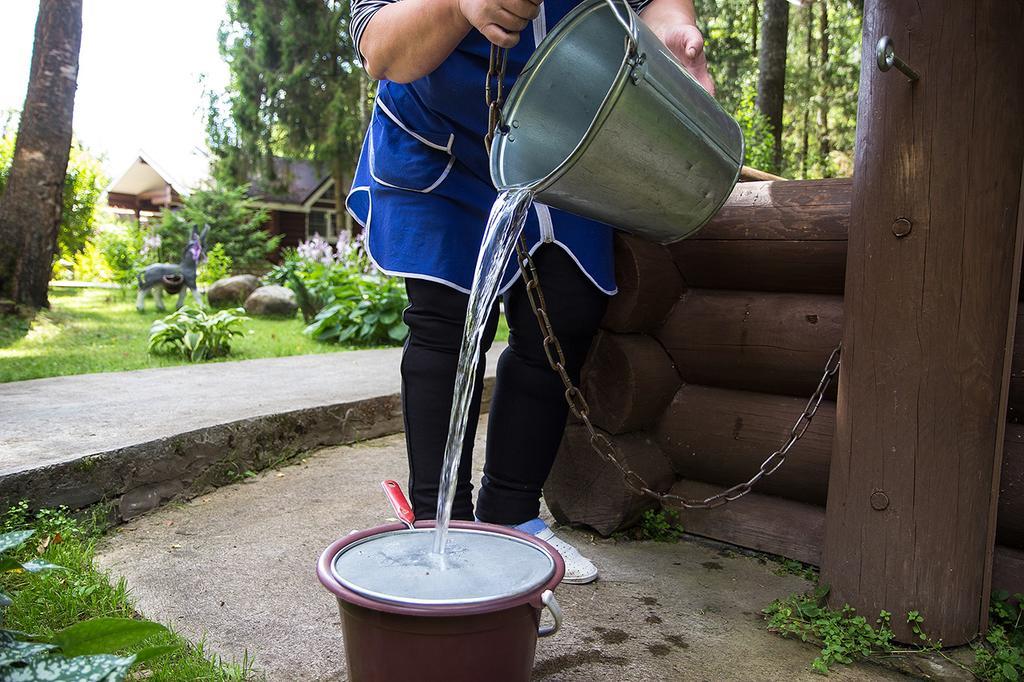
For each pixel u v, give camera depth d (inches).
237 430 117.8
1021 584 77.0
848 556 73.6
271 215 889.5
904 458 70.2
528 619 50.1
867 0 71.9
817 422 89.0
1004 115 67.3
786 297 92.2
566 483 99.2
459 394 61.9
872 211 70.8
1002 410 71.4
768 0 435.2
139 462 100.9
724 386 98.1
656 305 94.3
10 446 99.0
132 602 74.4
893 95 69.1
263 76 742.5
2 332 274.1
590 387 96.0
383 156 77.3
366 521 99.7
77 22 326.6
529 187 59.2
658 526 98.3
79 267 654.5
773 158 412.5
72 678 45.6
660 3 79.4
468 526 58.9
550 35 62.1
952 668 67.9
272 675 63.1
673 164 61.8
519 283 80.3
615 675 65.4
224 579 81.1
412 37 62.2
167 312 370.3
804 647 71.4
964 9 66.4
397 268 75.8
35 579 73.4
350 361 204.2
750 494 96.5
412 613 45.4
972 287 67.9
